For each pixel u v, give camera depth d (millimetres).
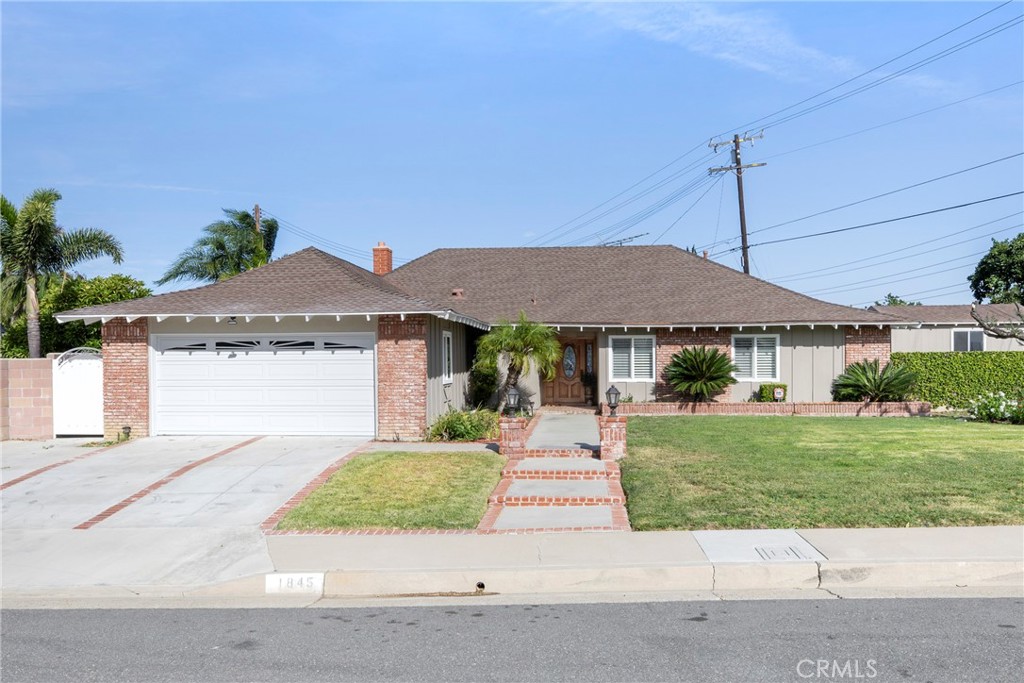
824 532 9039
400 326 16375
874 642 6109
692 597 7488
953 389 23922
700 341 23344
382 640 6441
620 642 6242
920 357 24359
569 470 12781
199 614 7328
